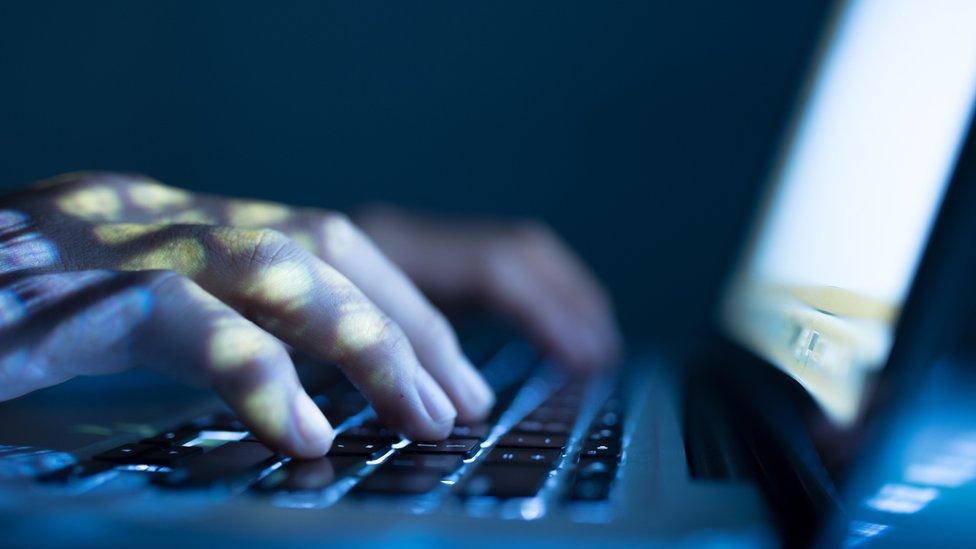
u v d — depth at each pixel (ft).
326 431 1.69
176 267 2.10
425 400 1.92
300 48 6.71
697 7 6.15
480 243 4.68
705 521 1.06
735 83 6.12
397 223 4.80
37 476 1.45
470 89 6.55
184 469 1.54
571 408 2.50
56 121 6.88
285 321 2.02
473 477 1.49
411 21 6.58
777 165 4.29
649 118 6.28
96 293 1.87
